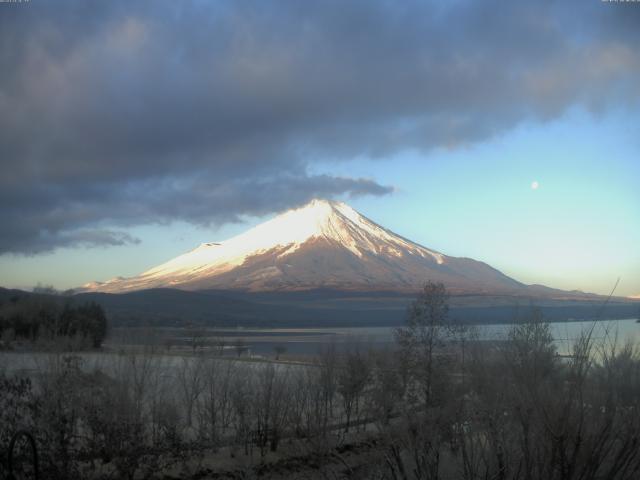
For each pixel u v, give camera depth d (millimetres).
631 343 9430
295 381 23969
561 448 8211
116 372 18000
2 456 12367
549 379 9680
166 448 16594
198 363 23953
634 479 8617
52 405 13797
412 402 16500
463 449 9055
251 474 16859
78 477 13719
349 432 21578
